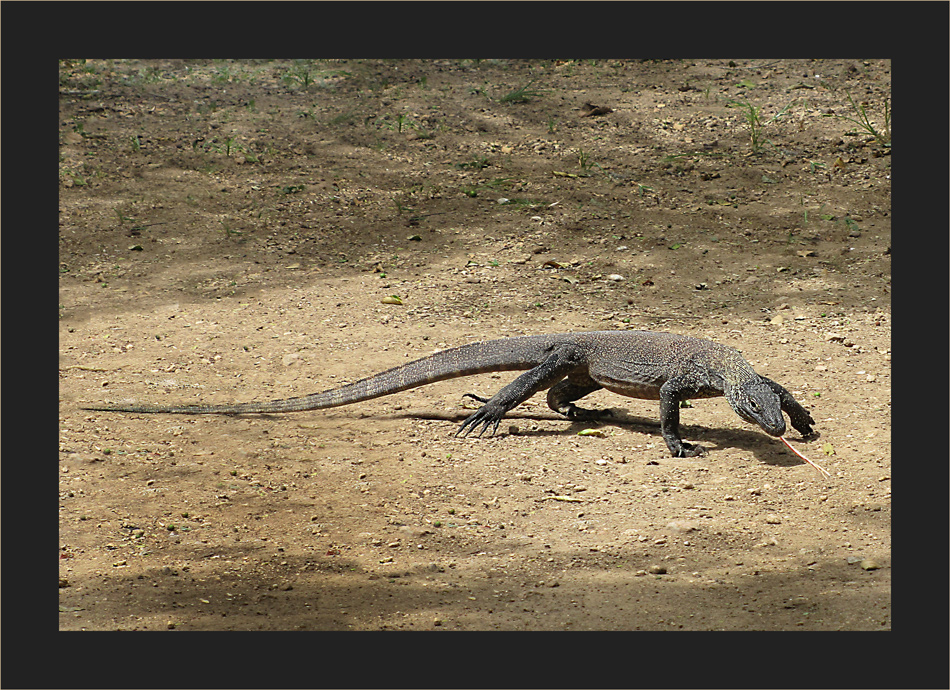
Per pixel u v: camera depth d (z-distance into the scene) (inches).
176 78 1309.1
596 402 644.1
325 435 584.1
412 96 1270.9
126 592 404.5
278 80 1318.9
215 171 1080.8
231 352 714.2
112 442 568.4
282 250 917.8
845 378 641.6
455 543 454.0
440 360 613.0
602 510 485.4
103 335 744.3
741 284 828.6
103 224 960.3
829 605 386.6
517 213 984.9
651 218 970.1
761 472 520.4
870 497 486.6
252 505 492.7
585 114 1226.0
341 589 409.4
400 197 1026.7
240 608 390.3
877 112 1162.6
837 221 942.4
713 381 549.3
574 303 799.7
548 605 393.4
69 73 1295.5
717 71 1332.4
